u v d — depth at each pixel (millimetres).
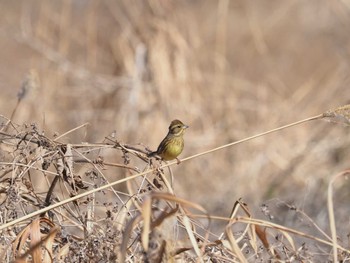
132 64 17422
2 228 7281
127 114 16609
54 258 7598
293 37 22688
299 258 7973
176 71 17312
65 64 17969
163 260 6840
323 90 18328
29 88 9891
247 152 16406
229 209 14000
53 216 8172
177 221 7660
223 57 18656
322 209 13312
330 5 21312
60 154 8195
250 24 21641
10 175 8977
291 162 15844
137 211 8188
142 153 8633
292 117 17469
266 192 14664
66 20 19141
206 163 16125
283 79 21344
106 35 18875
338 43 20422
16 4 21938
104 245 7586
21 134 8539
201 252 7465
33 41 18938
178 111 17031
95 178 8195
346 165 15477
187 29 18375
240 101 18016
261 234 7980
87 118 16750
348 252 7777
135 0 17938
